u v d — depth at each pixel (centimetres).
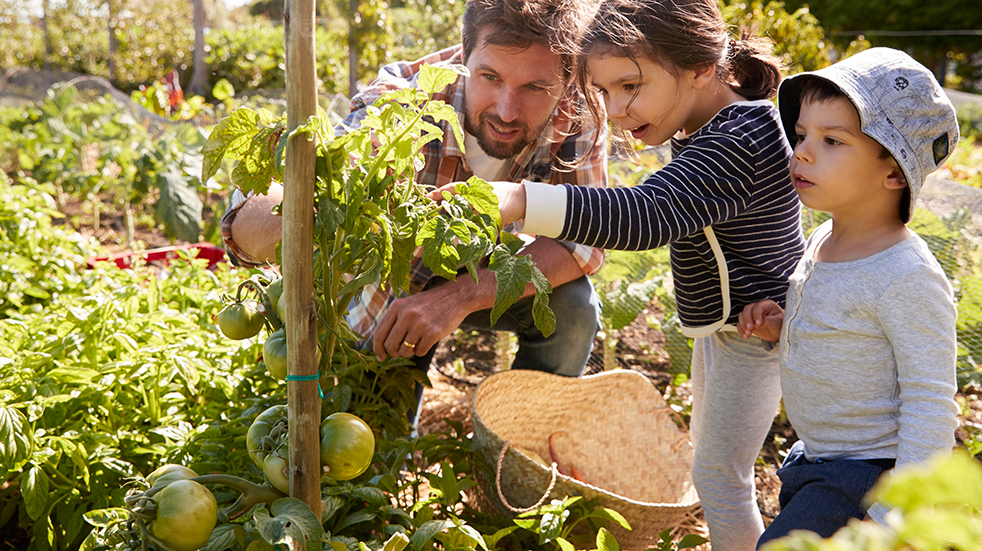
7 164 588
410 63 207
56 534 155
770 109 150
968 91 1617
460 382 301
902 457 128
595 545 167
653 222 130
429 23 863
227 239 179
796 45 768
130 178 466
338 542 111
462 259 108
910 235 137
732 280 161
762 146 144
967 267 269
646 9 142
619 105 149
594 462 223
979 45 1473
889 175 134
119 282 258
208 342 203
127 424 168
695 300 169
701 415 186
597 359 315
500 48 172
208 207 504
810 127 137
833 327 139
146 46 1487
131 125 541
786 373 152
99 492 153
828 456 145
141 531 100
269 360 113
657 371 310
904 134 129
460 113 198
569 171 212
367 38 788
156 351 176
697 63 145
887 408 137
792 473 150
